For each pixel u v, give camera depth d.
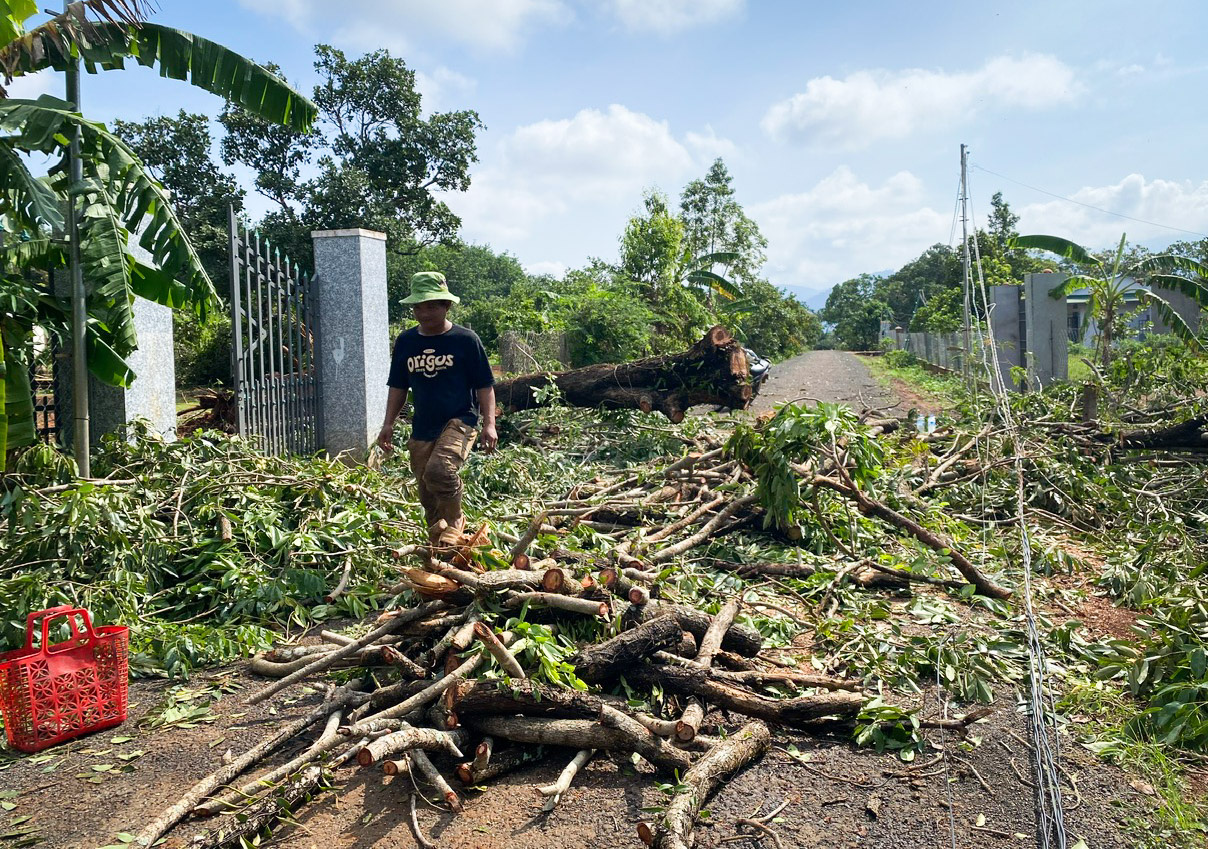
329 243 10.50
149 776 3.55
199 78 7.16
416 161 31.88
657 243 25.33
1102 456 8.88
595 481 8.29
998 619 5.23
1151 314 22.16
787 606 5.54
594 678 3.85
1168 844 2.92
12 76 6.19
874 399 19.44
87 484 5.36
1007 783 3.36
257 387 8.72
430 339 5.09
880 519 7.13
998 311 17.33
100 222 6.41
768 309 43.69
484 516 6.70
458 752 3.42
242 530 5.90
